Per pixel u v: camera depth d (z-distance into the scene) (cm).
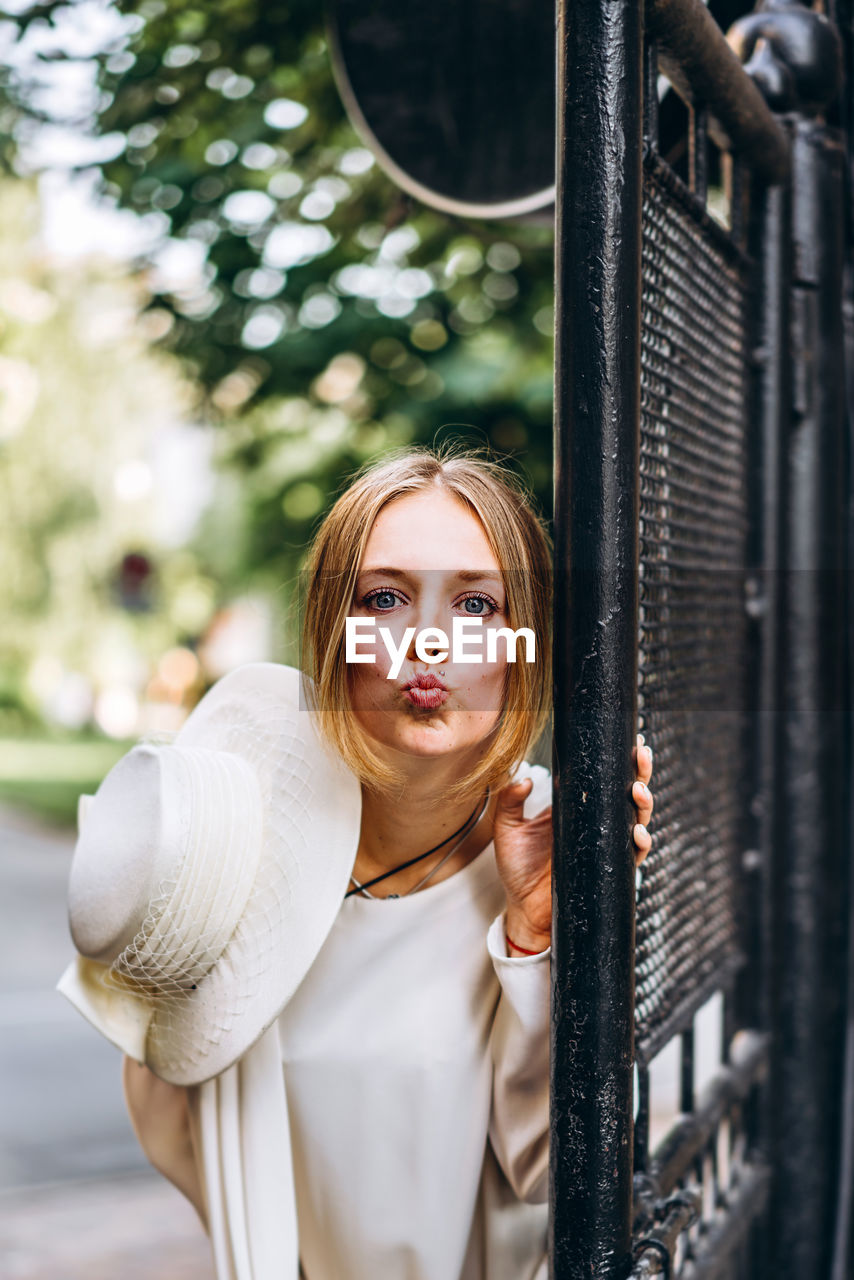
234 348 420
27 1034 631
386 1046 121
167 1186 440
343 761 119
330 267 400
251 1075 124
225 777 117
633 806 105
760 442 170
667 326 127
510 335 449
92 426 1372
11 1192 429
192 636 2417
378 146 216
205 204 362
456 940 124
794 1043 177
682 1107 144
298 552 553
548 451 441
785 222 171
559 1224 105
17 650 2075
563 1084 104
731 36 181
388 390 457
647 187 118
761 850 171
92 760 2331
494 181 211
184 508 1666
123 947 115
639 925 121
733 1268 158
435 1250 124
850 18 191
